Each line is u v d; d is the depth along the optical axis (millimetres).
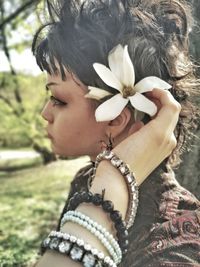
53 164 5289
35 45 455
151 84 406
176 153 461
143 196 425
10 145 6480
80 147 442
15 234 2250
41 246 368
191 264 397
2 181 4617
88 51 417
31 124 5344
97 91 413
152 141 402
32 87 5184
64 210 516
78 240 354
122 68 405
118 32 419
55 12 440
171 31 451
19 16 3602
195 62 544
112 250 365
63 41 421
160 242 408
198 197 873
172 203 431
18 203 3262
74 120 434
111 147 427
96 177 393
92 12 426
